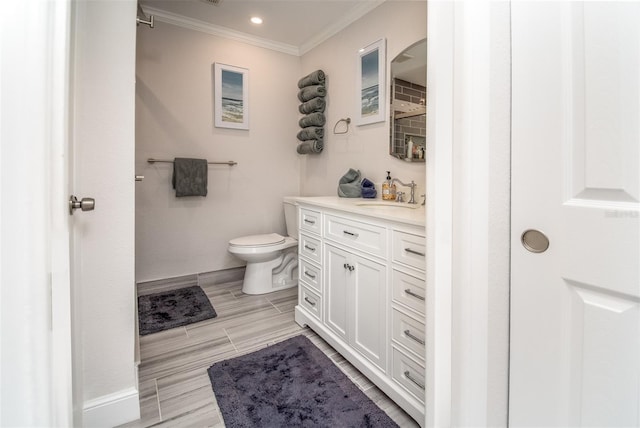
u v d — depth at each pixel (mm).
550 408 736
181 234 2701
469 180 792
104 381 1193
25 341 389
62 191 492
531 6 714
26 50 379
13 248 377
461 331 832
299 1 2295
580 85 651
